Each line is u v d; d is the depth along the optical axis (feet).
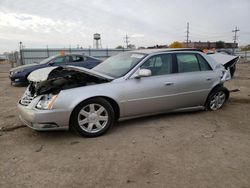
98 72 15.23
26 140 13.16
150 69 15.21
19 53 102.32
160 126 15.11
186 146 12.27
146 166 10.30
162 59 15.85
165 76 15.60
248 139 13.28
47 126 12.51
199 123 15.76
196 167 10.24
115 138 13.30
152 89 14.94
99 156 11.22
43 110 12.34
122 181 9.23
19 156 11.31
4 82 39.47
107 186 8.93
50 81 13.76
